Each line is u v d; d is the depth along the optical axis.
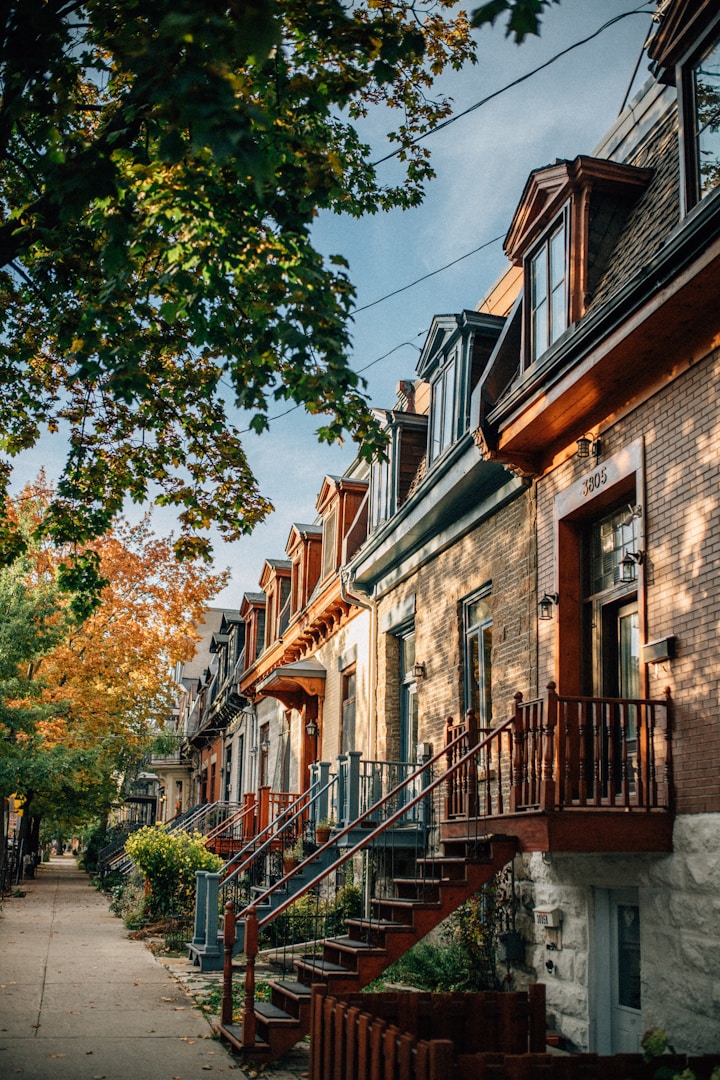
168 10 4.80
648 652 8.34
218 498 11.82
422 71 9.84
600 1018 8.77
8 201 9.08
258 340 7.55
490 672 12.38
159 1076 7.44
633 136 10.85
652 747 8.04
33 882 35.28
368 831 13.61
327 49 7.11
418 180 10.23
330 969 8.75
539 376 9.63
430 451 14.28
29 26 6.08
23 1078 7.17
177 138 5.23
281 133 6.74
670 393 8.48
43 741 22.69
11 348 10.29
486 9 4.41
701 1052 7.19
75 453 11.34
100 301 7.44
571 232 10.09
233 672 31.31
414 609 15.04
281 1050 8.08
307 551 22.31
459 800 10.29
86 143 6.97
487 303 14.11
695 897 7.47
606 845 7.90
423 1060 4.96
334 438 8.87
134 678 28.69
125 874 26.27
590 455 9.75
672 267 7.61
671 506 8.31
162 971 12.50
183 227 7.00
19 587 20.69
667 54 8.52
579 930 9.12
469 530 12.98
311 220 7.19
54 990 10.88
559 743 8.25
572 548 10.30
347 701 18.72
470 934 10.90
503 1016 6.51
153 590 28.45
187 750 43.72
